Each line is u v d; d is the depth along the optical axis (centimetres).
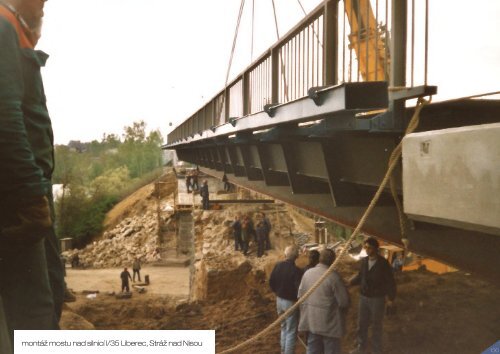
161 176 7531
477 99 452
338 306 766
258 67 888
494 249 521
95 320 1891
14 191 191
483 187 203
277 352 1086
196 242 2941
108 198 7044
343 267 1895
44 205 201
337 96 398
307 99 481
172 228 5719
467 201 212
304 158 816
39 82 220
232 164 1408
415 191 248
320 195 880
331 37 536
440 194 229
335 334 761
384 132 442
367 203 700
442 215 227
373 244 873
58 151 8925
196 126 1747
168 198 6406
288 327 905
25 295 212
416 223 568
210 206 3344
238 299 1748
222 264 2295
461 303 1141
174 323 1527
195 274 2584
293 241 2964
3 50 188
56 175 8631
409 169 254
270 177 1052
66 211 6325
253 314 1456
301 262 1967
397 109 438
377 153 566
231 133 908
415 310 1117
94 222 6347
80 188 6650
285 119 564
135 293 3616
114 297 2994
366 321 892
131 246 5572
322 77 554
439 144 230
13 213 200
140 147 12569
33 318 213
